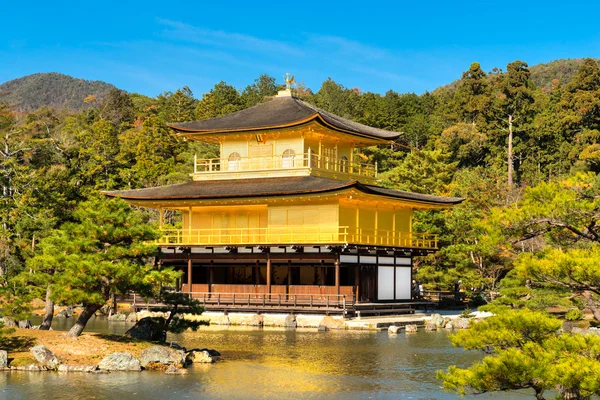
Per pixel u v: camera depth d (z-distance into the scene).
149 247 38.88
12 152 98.31
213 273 68.94
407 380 35.72
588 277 22.25
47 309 45.06
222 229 65.88
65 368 36.16
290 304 61.84
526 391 33.94
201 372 37.00
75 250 38.81
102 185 102.06
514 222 25.44
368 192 59.75
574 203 24.31
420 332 55.53
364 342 49.00
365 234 64.50
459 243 77.81
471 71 144.12
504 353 21.02
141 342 40.38
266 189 63.50
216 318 61.53
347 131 68.94
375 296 64.75
